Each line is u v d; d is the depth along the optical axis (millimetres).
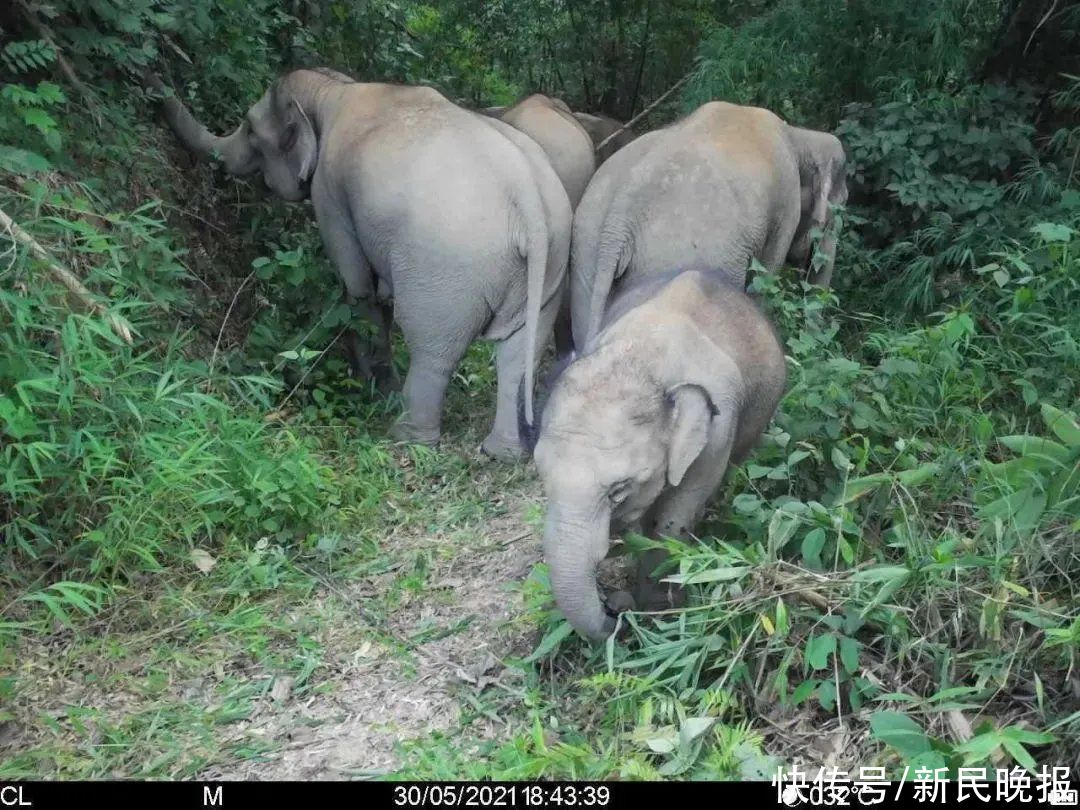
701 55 7262
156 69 5406
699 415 2715
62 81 4656
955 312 4305
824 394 3545
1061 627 2533
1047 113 6531
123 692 3008
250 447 3869
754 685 2703
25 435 3400
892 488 3174
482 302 4398
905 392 4062
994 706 2537
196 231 5207
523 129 5320
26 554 3447
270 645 3242
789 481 3330
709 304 3109
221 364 4574
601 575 3467
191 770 2678
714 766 2400
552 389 2855
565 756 2469
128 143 4844
